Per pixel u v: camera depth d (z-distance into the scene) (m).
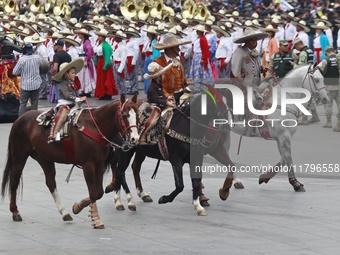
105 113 15.91
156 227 16.23
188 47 34.34
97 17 37.06
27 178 20.53
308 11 43.00
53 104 31.58
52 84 31.44
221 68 34.00
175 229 16.09
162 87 17.42
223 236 15.62
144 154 17.64
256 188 19.44
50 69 33.12
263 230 16.03
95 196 16.05
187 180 20.30
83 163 16.02
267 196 18.70
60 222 16.56
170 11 39.09
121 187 19.33
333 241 15.34
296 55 26.33
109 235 15.66
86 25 35.53
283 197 18.59
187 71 34.88
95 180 16.11
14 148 16.80
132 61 33.94
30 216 17.02
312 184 19.86
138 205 17.97
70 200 18.27
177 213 17.30
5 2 44.06
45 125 16.34
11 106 28.73
